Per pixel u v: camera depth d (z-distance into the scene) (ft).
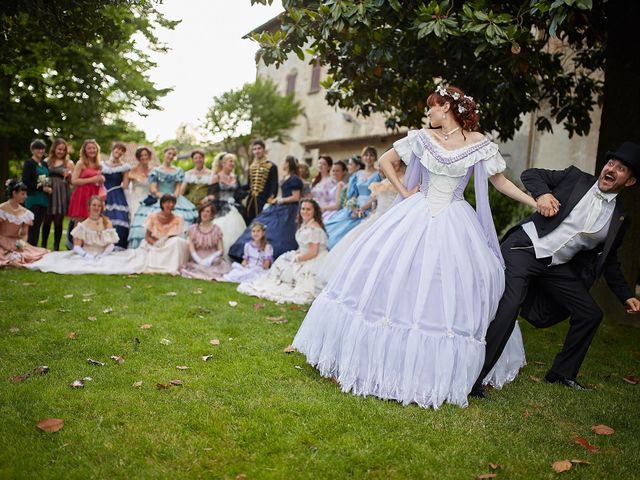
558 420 10.52
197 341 13.96
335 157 62.69
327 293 12.13
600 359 15.74
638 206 20.70
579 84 25.05
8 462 7.69
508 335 11.66
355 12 14.58
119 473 7.61
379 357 10.90
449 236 11.37
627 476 8.40
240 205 28.50
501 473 8.23
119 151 27.12
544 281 12.67
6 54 20.71
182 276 24.09
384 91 21.99
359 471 8.00
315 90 69.41
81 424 8.91
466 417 10.23
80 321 15.12
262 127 72.23
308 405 10.13
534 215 12.75
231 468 7.87
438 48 18.56
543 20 17.42
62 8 17.70
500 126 23.82
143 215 26.58
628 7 19.58
